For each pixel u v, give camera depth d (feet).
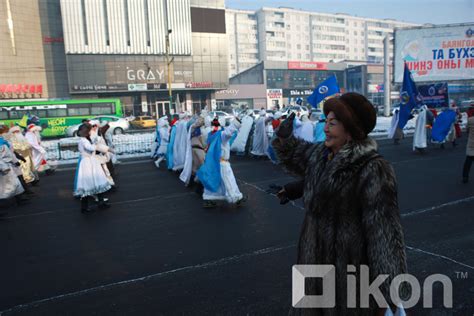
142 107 158.10
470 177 30.27
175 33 156.56
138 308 12.08
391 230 5.42
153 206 25.31
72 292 13.39
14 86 138.41
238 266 15.03
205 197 23.73
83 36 144.15
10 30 137.69
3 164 24.32
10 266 16.02
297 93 233.14
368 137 6.06
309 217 6.23
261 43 362.12
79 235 19.92
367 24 405.59
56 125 101.04
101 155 29.94
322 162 6.31
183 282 13.82
